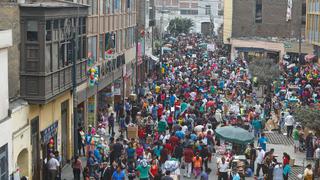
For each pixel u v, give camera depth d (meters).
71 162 32.06
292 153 35.06
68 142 32.25
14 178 24.02
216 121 37.22
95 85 39.84
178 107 40.25
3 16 25.53
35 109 26.81
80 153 32.97
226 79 60.12
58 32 27.97
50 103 28.81
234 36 99.06
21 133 24.88
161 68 66.06
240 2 98.56
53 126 29.48
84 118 37.28
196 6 169.38
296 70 65.38
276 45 83.69
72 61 30.42
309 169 27.19
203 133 32.22
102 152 28.97
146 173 26.88
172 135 31.56
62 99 30.89
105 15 44.03
